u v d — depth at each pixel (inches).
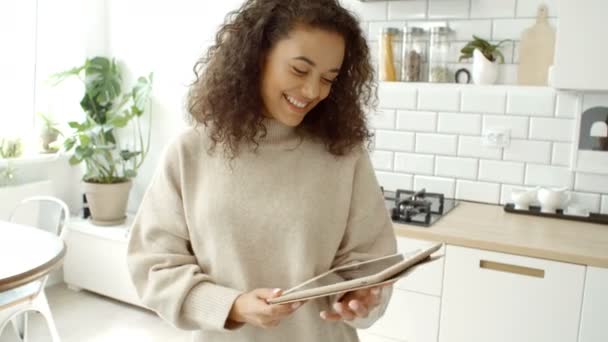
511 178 97.0
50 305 127.3
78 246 130.7
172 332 117.0
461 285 76.9
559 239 75.7
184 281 40.3
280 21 37.9
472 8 97.9
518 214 91.2
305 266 40.6
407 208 88.0
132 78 137.0
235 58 39.8
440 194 94.3
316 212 41.3
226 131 40.6
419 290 80.0
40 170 132.1
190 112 43.1
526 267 72.4
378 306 42.8
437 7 100.5
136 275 42.6
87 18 135.0
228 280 41.6
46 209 101.0
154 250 42.8
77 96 136.9
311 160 42.6
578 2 80.0
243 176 41.4
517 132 95.3
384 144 106.7
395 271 33.4
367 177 44.7
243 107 39.9
